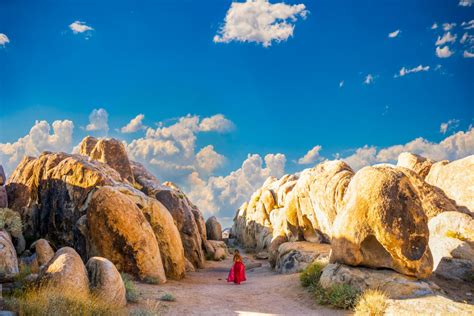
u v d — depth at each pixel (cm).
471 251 1520
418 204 1388
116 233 1769
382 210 1377
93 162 2631
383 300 1218
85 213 2097
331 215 2291
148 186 3241
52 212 2241
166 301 1377
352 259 1441
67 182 2219
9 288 1148
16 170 2862
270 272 2591
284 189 4459
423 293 1272
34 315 885
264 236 4612
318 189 2383
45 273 1127
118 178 2655
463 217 1652
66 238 2147
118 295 1193
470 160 2173
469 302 1280
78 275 1136
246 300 1492
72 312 936
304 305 1389
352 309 1268
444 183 2236
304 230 2703
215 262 3612
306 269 1714
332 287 1396
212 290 1741
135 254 1767
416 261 1343
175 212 3034
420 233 1359
